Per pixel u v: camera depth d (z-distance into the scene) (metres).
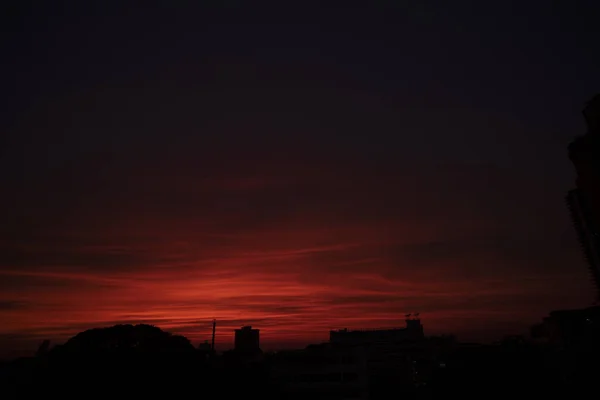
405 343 112.62
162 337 66.38
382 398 86.25
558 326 43.75
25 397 52.91
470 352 56.75
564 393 40.12
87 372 55.31
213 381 62.91
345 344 104.62
